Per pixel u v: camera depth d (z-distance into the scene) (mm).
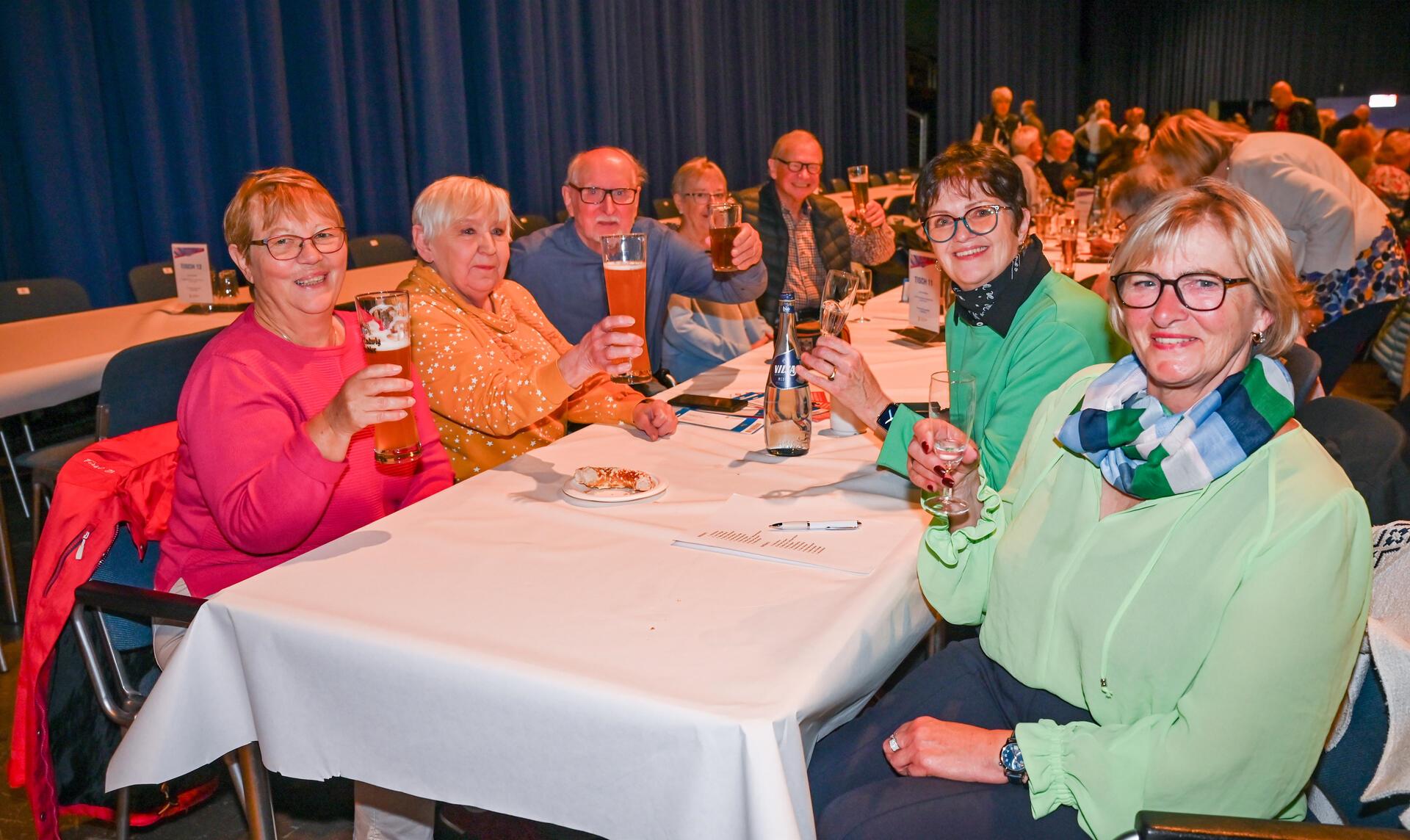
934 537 1373
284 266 1607
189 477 1624
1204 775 1097
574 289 2830
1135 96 18391
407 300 1360
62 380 2613
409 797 1709
